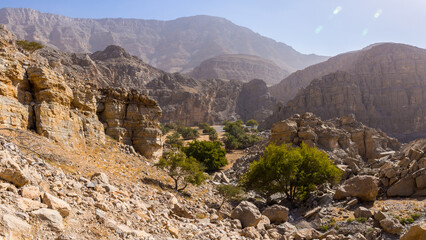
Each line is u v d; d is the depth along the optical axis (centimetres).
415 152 3114
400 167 2972
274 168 3120
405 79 17888
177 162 2553
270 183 3256
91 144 2581
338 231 2095
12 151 1148
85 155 2212
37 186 941
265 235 1853
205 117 19938
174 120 18425
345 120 6181
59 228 798
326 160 3234
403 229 1966
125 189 1711
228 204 2797
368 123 16638
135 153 3008
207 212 2094
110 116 3164
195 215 1856
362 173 3484
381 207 2453
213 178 4278
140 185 2059
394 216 2205
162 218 1381
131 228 1066
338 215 2405
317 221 2358
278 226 2205
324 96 17400
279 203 3194
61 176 1205
